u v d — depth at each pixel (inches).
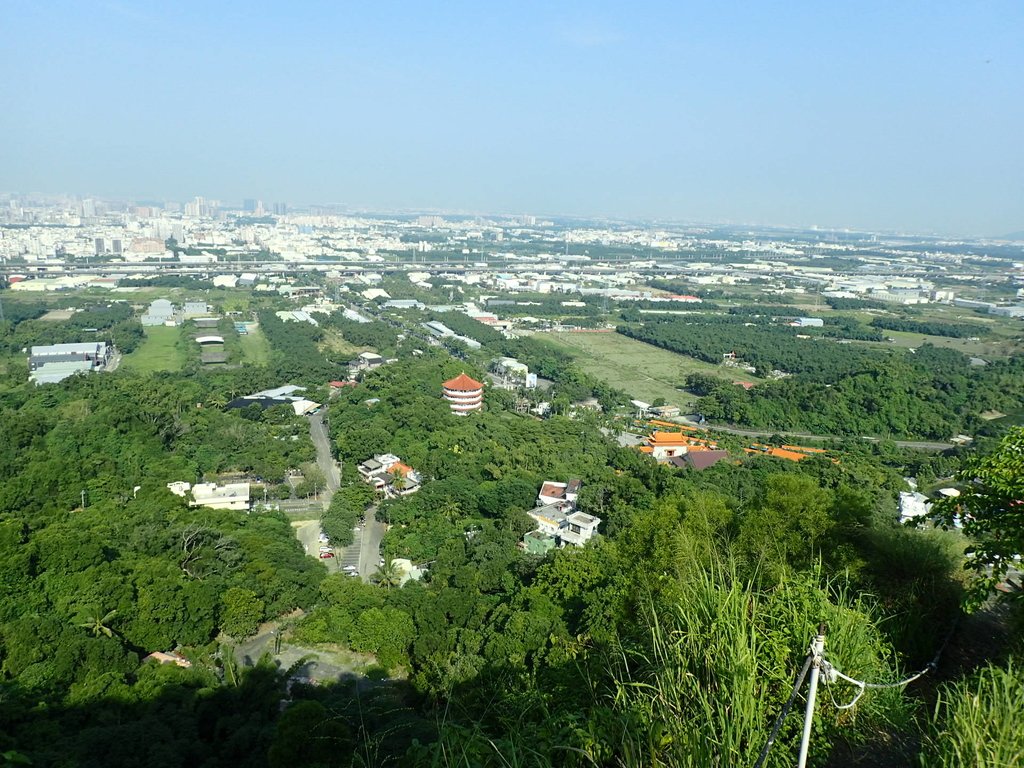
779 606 504.1
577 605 1514.5
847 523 982.4
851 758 437.7
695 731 374.3
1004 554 561.9
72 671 1397.6
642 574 1175.0
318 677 1584.6
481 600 1796.3
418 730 1077.8
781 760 401.4
